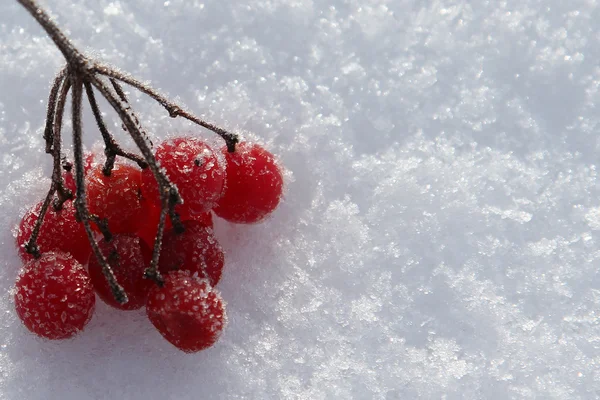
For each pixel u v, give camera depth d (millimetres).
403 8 302
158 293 256
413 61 298
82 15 295
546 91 296
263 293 271
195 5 298
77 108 250
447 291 273
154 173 250
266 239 276
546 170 287
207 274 261
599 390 267
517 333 271
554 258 278
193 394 262
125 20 296
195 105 288
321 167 284
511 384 266
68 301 258
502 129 292
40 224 258
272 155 271
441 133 290
